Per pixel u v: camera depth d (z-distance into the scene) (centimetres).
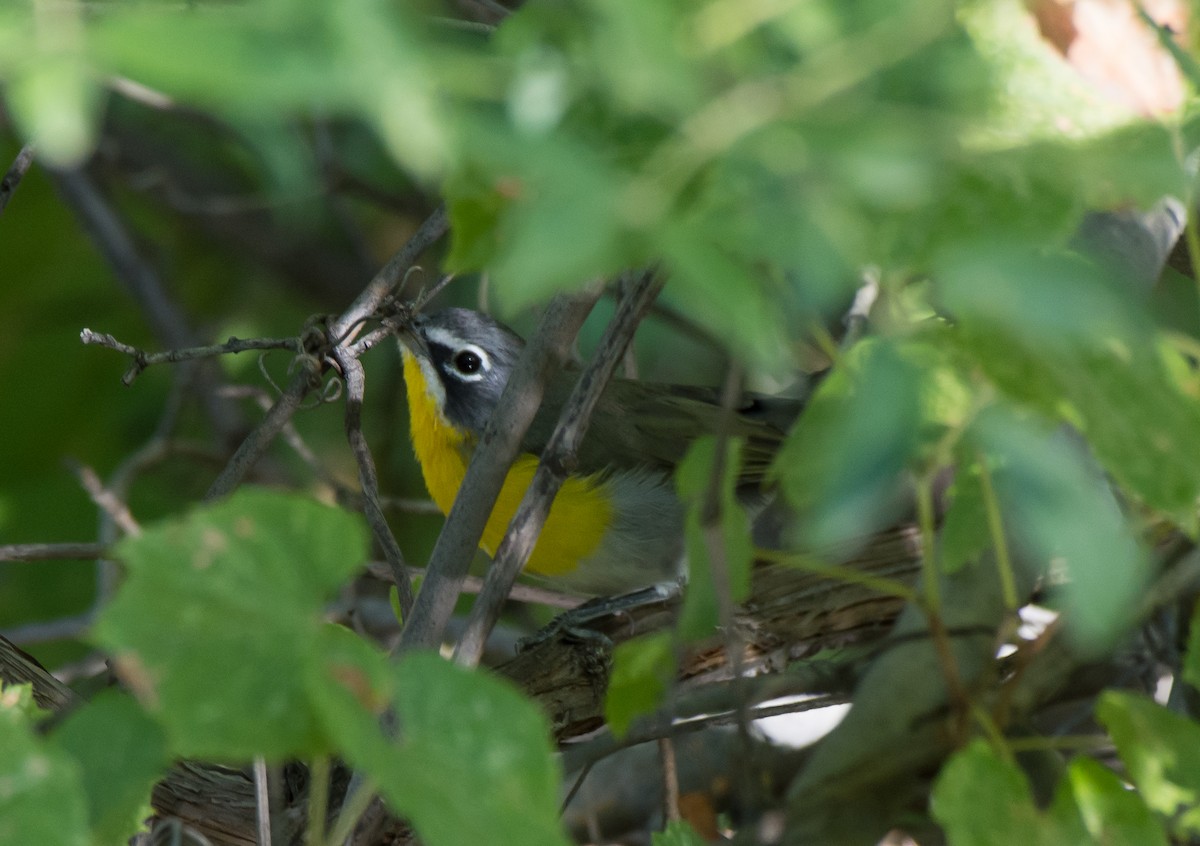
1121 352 382
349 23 265
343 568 356
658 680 505
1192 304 763
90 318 1378
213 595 344
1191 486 374
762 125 310
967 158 344
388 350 1418
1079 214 349
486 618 659
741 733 480
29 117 256
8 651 714
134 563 344
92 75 263
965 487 480
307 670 335
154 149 1441
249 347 764
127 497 1277
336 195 1259
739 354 357
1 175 1309
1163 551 490
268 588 347
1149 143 376
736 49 321
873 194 316
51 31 261
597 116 357
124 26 258
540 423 1095
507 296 307
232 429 1275
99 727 378
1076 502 355
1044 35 380
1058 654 523
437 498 1197
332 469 1360
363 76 265
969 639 553
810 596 786
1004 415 376
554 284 287
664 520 1077
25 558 785
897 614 791
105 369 1371
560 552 1086
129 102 1430
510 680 795
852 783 565
